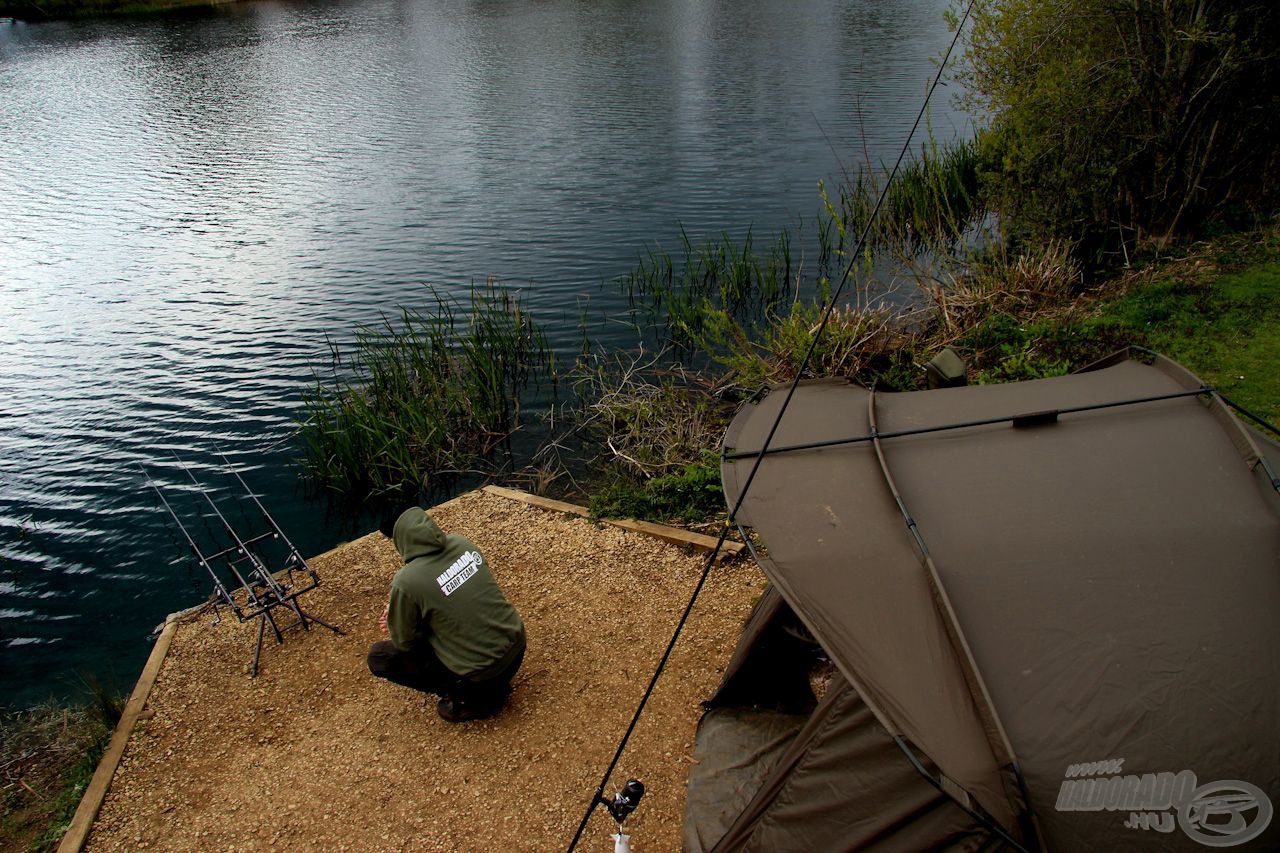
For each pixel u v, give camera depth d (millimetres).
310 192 21312
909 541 3268
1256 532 3047
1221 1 10391
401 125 27859
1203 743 2547
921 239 14641
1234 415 3562
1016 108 11336
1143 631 2799
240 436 10570
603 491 8406
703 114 26688
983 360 9516
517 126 27000
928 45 35562
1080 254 12367
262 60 39438
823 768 3438
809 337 9617
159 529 8805
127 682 6496
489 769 4883
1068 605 2916
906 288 12891
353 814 4668
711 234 16609
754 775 4527
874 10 47938
